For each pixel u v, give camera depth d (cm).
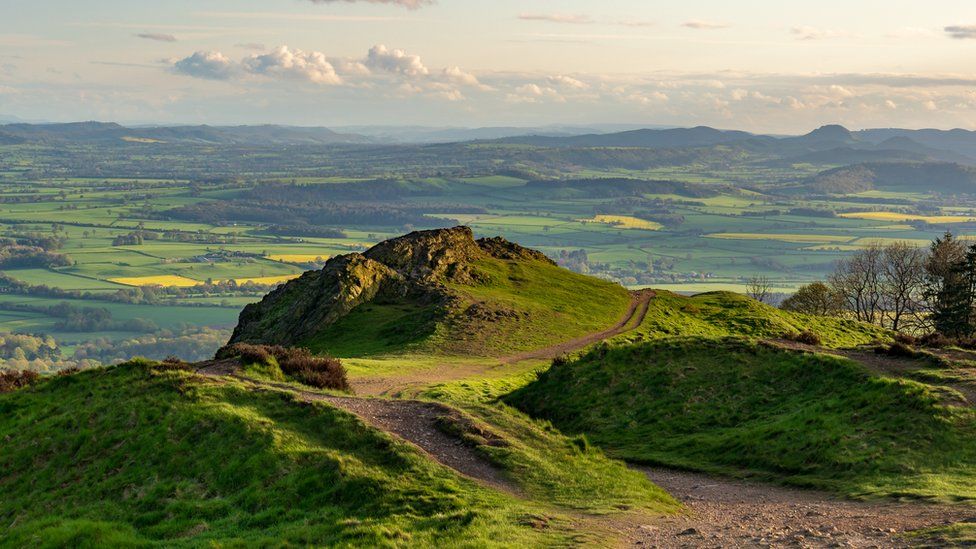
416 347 8781
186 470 3284
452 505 2817
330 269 11425
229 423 3497
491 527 2539
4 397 4381
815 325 11681
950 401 4094
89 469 3459
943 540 2406
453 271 12188
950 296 11456
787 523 2930
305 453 3244
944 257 13200
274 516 2852
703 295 13525
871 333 11669
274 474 3128
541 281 12875
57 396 4253
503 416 4006
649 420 4959
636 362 5666
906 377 4700
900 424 3956
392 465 3192
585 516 2895
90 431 3728
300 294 11806
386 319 10281
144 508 3081
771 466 3966
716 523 2969
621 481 3428
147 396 3928
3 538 2928
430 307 10456
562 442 3816
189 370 4431
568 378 5691
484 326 9719
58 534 2767
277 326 10719
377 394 6053
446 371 7588
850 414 4200
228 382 4056
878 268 14688
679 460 4281
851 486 3494
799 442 4078
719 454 4272
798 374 5031
